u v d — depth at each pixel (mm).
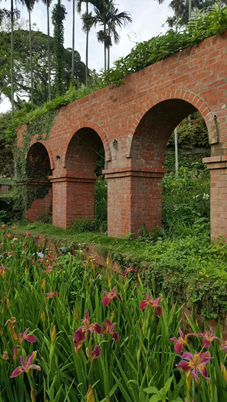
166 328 2178
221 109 3789
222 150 3785
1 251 4750
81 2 17219
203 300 2992
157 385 1759
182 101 4680
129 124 5336
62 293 2975
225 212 3771
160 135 5578
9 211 9914
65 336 2301
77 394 1806
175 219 6227
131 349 2098
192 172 11492
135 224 5477
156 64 4758
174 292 3379
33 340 1882
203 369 1396
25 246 5047
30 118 9055
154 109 4941
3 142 15102
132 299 2725
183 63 4312
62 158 7449
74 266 4020
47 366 1907
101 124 6074
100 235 5941
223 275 3010
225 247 3678
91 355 1729
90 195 7805
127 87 5367
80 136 7125
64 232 6953
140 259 4148
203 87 4027
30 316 2551
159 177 5781
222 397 1658
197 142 12906
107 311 2623
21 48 22859
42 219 9523
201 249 3857
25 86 24219
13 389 1822
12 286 3219
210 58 3924
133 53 5059
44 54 25531
